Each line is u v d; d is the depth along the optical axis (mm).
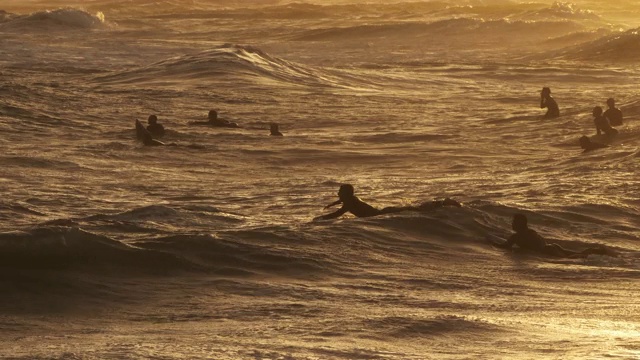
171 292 29688
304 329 22453
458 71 188125
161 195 63375
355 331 22172
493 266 39625
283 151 89062
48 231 30891
